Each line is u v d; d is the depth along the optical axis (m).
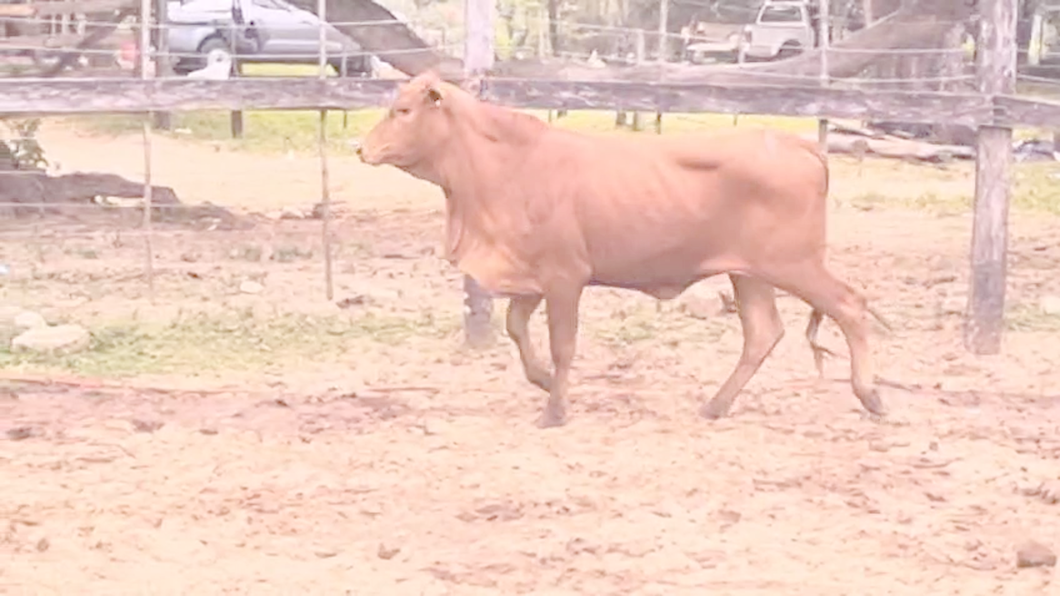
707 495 10.59
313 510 10.22
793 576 9.05
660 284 12.12
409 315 16.80
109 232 21.77
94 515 10.11
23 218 22.84
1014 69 15.12
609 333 16.05
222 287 18.12
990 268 15.27
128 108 15.28
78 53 19.95
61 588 8.81
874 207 26.38
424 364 14.66
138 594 8.73
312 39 35.47
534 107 15.05
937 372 14.55
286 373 14.22
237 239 21.88
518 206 11.90
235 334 15.68
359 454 11.52
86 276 18.64
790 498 10.55
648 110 15.07
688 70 17.08
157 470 11.10
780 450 11.70
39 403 12.98
